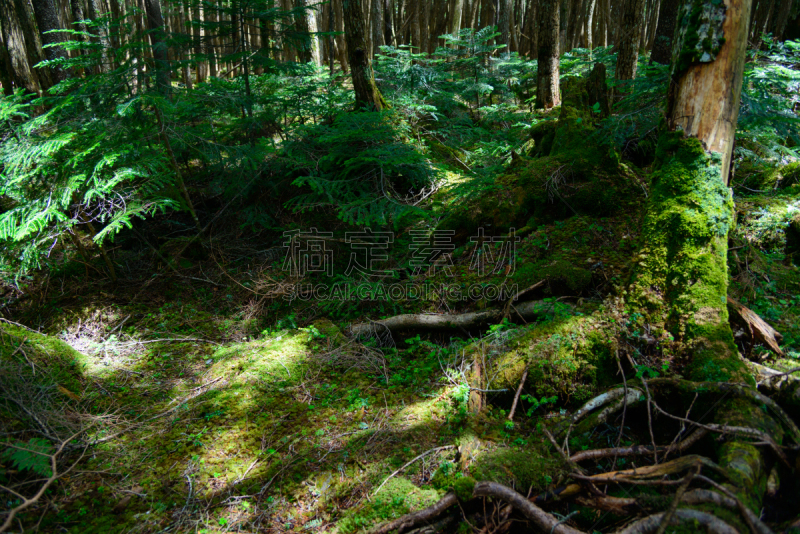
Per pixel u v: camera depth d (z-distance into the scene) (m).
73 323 4.97
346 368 4.30
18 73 9.38
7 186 4.63
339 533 2.73
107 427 3.58
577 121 5.54
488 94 10.31
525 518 2.62
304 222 6.29
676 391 3.07
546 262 4.52
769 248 4.48
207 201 6.66
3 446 2.95
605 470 2.91
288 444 3.43
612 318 3.61
